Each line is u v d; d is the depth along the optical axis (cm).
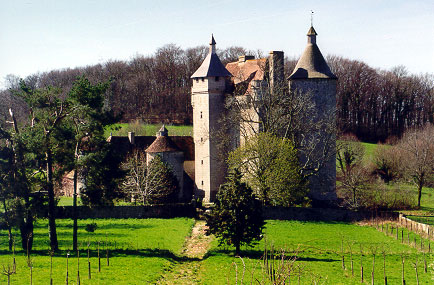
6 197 4216
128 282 3562
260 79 7175
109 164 4503
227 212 4378
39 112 4444
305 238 5125
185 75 14500
